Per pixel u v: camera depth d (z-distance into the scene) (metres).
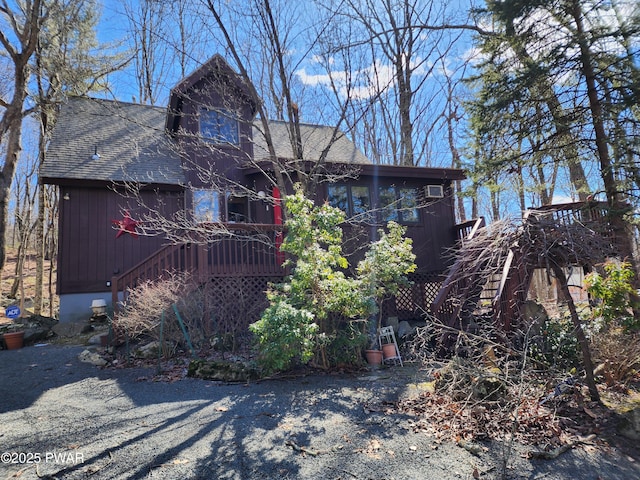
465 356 5.94
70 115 12.35
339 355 6.40
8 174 10.80
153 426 4.05
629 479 3.31
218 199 11.14
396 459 3.44
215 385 5.48
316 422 4.22
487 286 7.97
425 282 10.51
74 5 11.80
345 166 9.78
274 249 8.88
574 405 4.60
